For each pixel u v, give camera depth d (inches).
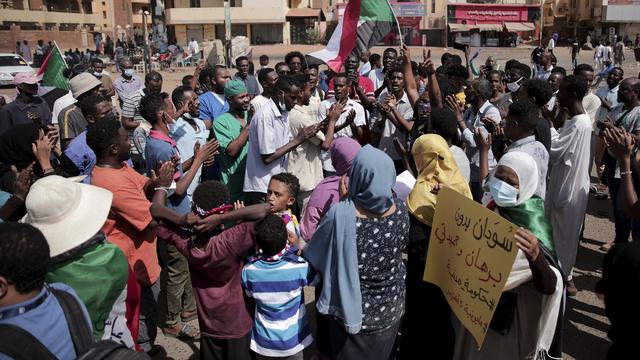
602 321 196.4
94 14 2337.6
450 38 2066.9
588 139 191.6
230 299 131.6
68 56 1428.4
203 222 123.0
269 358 133.2
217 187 128.6
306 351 179.6
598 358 174.7
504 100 289.6
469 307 118.7
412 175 170.2
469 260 118.5
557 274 114.7
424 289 143.0
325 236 121.8
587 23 2126.0
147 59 996.6
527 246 105.7
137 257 152.1
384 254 122.0
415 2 2020.2
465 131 233.8
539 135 178.4
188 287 195.3
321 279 130.3
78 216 106.0
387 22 261.0
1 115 303.7
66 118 256.2
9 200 138.3
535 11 2106.3
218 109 285.9
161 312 211.2
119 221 146.9
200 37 2026.3
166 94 228.4
